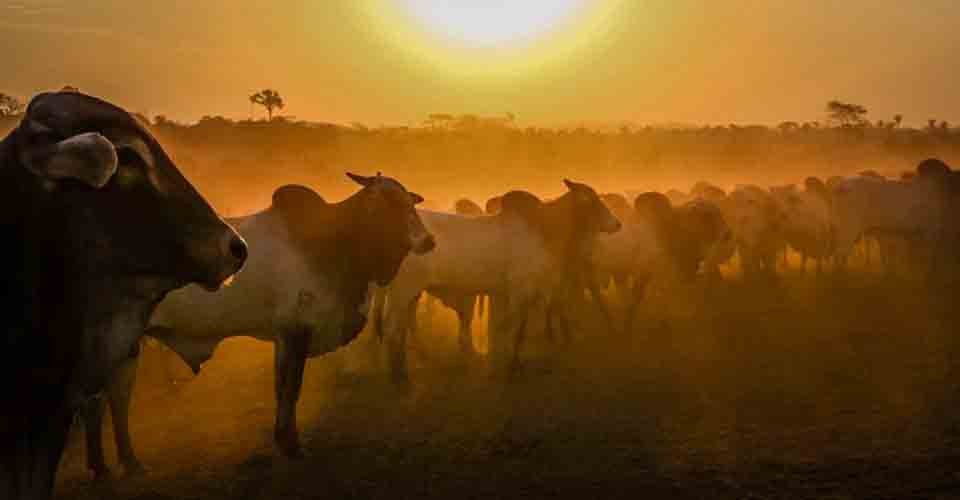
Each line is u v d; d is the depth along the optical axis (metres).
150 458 6.94
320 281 6.91
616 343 11.54
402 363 9.36
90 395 3.05
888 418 7.52
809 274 18.42
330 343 7.12
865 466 6.29
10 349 2.78
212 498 6.04
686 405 8.20
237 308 6.66
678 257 13.15
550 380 9.45
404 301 9.33
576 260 10.40
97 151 2.63
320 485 6.27
